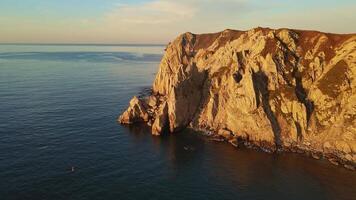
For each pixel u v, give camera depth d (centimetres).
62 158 7812
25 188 6322
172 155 8269
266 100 9388
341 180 6869
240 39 11925
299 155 8231
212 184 6706
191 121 10644
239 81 10144
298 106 8950
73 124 10625
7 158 7694
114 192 6284
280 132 8981
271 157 8131
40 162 7531
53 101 13925
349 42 9531
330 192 6378
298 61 10119
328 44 10100
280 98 9312
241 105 9494
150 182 6750
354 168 7375
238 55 10881
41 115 11569
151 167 7506
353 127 8038
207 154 8362
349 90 8656
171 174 7156
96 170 7231
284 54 10100
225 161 7900
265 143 8919
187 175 7119
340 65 9250
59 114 11775
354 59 9025
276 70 9744
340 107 8644
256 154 8338
